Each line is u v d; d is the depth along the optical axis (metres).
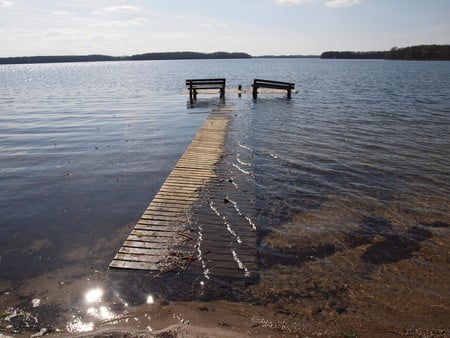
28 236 6.93
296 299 5.08
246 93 30.81
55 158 12.20
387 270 5.79
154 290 5.22
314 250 6.34
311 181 9.68
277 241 6.61
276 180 9.70
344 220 7.47
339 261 6.01
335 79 52.41
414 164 11.11
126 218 7.68
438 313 4.84
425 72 69.81
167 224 7.11
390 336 4.43
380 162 11.30
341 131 15.67
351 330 4.51
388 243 6.59
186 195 8.54
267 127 16.47
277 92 30.86
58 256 6.20
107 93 34.91
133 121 18.88
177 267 5.74
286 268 5.79
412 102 25.34
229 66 130.12
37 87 45.03
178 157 12.23
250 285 5.36
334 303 5.01
